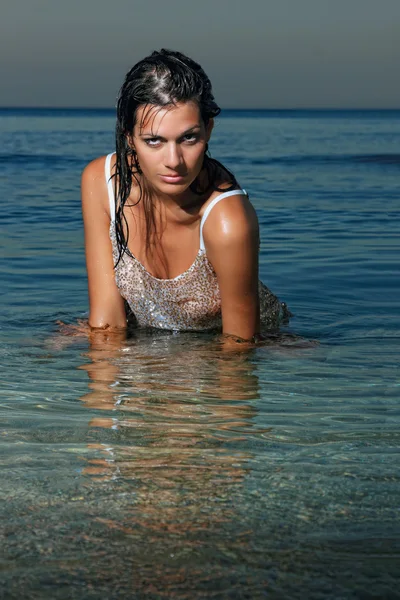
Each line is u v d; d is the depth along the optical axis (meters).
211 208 3.02
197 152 2.69
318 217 7.84
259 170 15.24
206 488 1.68
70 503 1.59
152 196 3.10
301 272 4.93
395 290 4.43
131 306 3.44
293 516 1.54
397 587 1.28
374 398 2.47
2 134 38.53
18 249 5.68
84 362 2.90
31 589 1.27
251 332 3.27
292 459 1.88
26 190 10.47
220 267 3.08
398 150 23.86
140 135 2.67
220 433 2.09
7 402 2.37
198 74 2.63
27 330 3.44
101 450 1.93
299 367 2.87
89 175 3.30
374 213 8.16
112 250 3.35
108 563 1.35
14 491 1.65
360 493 1.67
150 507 1.58
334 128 61.44
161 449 1.94
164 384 2.60
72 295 4.21
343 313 3.90
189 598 1.25
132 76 2.63
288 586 1.28
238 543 1.42
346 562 1.36
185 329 3.45
